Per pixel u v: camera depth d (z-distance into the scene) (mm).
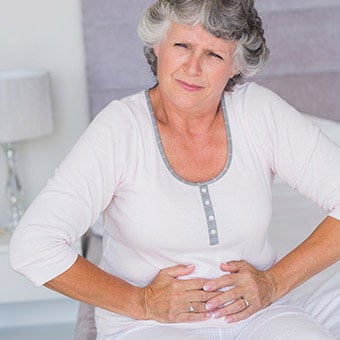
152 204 2121
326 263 2256
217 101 2201
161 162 2152
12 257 2061
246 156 2211
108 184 2111
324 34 4547
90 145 2115
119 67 4375
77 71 4363
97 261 3539
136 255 2199
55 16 4285
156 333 2107
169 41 2125
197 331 2172
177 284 2119
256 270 2180
